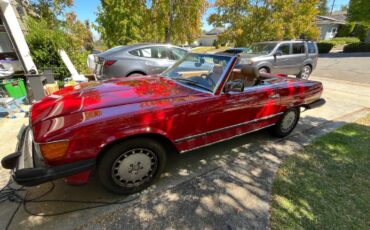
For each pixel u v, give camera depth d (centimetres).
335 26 3572
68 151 176
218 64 271
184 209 213
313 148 339
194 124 242
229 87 255
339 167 290
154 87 271
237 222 201
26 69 645
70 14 1155
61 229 188
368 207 224
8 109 440
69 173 178
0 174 259
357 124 439
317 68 1282
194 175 266
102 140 186
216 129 267
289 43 840
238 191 241
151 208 214
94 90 259
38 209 208
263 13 1477
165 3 1731
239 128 294
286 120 363
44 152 170
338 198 235
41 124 188
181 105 226
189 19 1941
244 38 1587
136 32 1590
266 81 344
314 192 242
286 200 229
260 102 298
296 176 269
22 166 177
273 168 286
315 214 213
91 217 201
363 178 269
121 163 211
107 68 544
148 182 237
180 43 2148
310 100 380
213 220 202
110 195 229
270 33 1501
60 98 238
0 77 562
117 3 1491
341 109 538
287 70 841
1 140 347
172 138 231
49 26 805
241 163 295
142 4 1638
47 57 696
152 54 595
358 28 2905
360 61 1546
